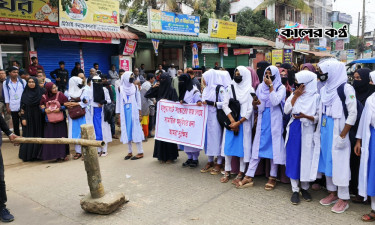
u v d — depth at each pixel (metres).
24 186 4.75
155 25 11.55
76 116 5.99
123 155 6.45
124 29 11.34
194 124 5.13
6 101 7.22
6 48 8.77
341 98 3.51
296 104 3.83
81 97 6.09
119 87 5.93
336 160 3.51
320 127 3.74
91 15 9.64
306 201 3.95
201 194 4.26
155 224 3.45
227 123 4.52
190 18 12.98
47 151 5.95
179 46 13.72
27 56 9.15
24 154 6.09
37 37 9.27
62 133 6.07
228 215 3.61
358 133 3.47
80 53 10.46
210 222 3.45
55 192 4.48
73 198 4.26
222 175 5.05
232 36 15.48
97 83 6.23
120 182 4.82
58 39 9.81
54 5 8.00
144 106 7.57
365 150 3.34
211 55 15.55
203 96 5.05
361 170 3.40
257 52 19.23
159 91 5.68
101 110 6.34
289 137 3.95
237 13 26.19
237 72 4.42
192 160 5.55
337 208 3.61
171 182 4.77
